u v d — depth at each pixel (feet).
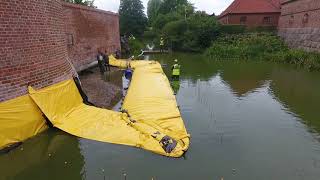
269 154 30.53
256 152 30.89
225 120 40.11
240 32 132.05
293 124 39.04
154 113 38.40
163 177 25.98
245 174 26.68
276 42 115.75
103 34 91.66
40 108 33.24
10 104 30.17
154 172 26.68
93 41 82.38
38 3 34.40
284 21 124.47
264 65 91.45
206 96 52.49
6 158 28.86
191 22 141.38
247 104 47.80
